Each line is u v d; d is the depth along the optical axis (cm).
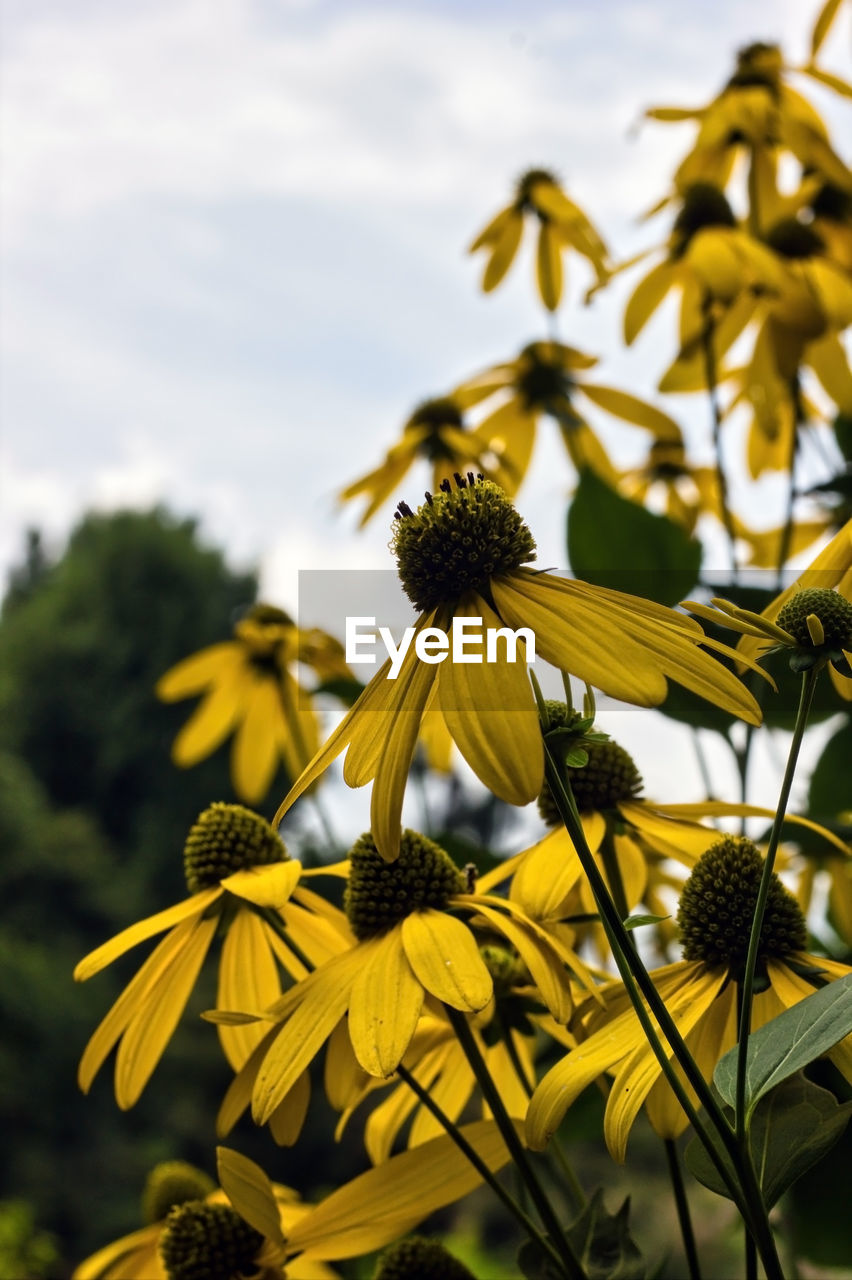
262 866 35
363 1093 32
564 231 66
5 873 557
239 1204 31
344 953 32
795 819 34
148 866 605
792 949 31
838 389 50
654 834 34
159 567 708
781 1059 27
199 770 639
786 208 57
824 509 53
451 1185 32
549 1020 34
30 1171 446
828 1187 36
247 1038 35
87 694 662
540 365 64
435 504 31
